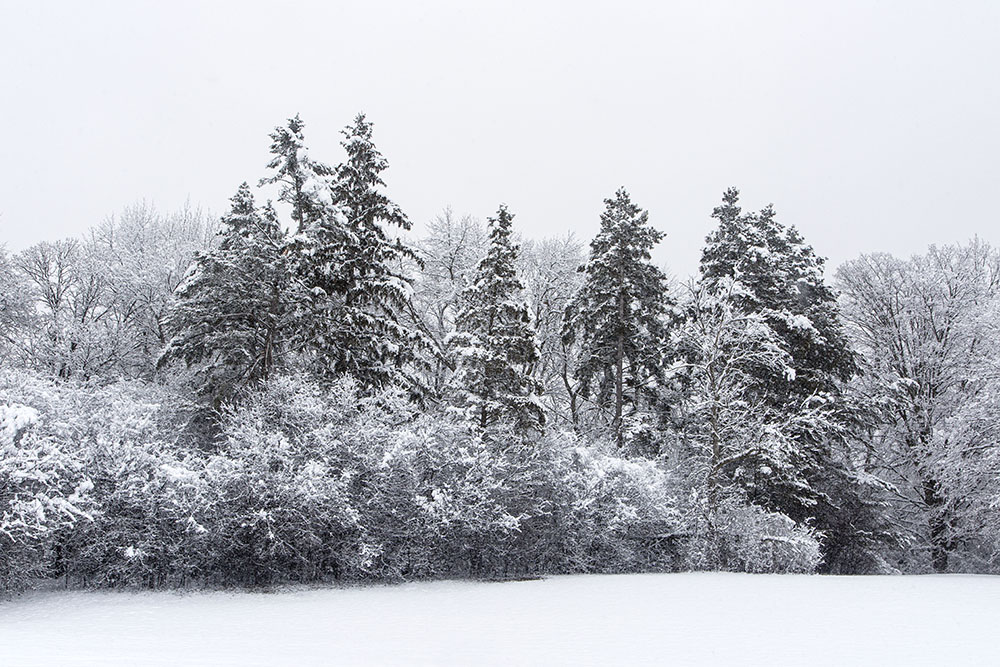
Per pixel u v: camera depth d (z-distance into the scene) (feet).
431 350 80.94
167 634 28.48
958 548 99.40
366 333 72.59
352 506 48.34
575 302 99.14
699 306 94.68
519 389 79.30
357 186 75.61
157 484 42.63
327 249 70.49
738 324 84.79
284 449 46.78
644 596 43.27
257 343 68.28
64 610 35.47
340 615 34.65
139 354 97.81
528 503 56.44
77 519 38.99
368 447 50.67
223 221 67.15
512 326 78.74
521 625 31.81
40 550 40.86
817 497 88.38
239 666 21.08
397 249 76.64
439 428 54.90
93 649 24.07
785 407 88.22
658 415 96.22
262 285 64.49
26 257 109.19
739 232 97.50
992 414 88.07
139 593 41.70
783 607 38.91
